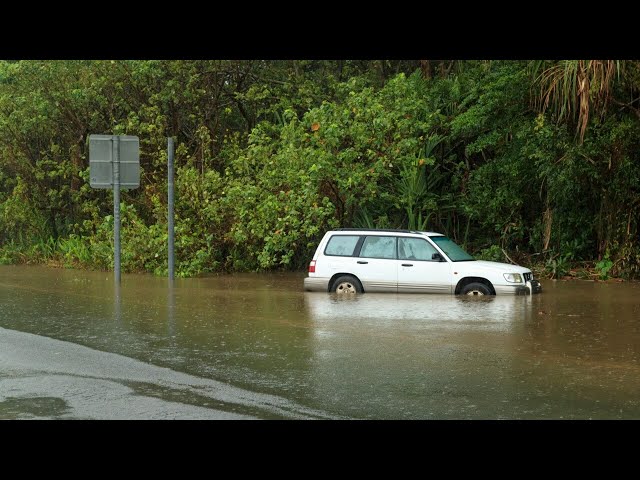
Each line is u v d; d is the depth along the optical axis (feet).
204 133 87.35
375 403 25.64
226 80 96.73
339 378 29.25
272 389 27.63
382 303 51.19
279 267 81.82
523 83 73.26
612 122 69.51
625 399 25.98
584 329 40.27
